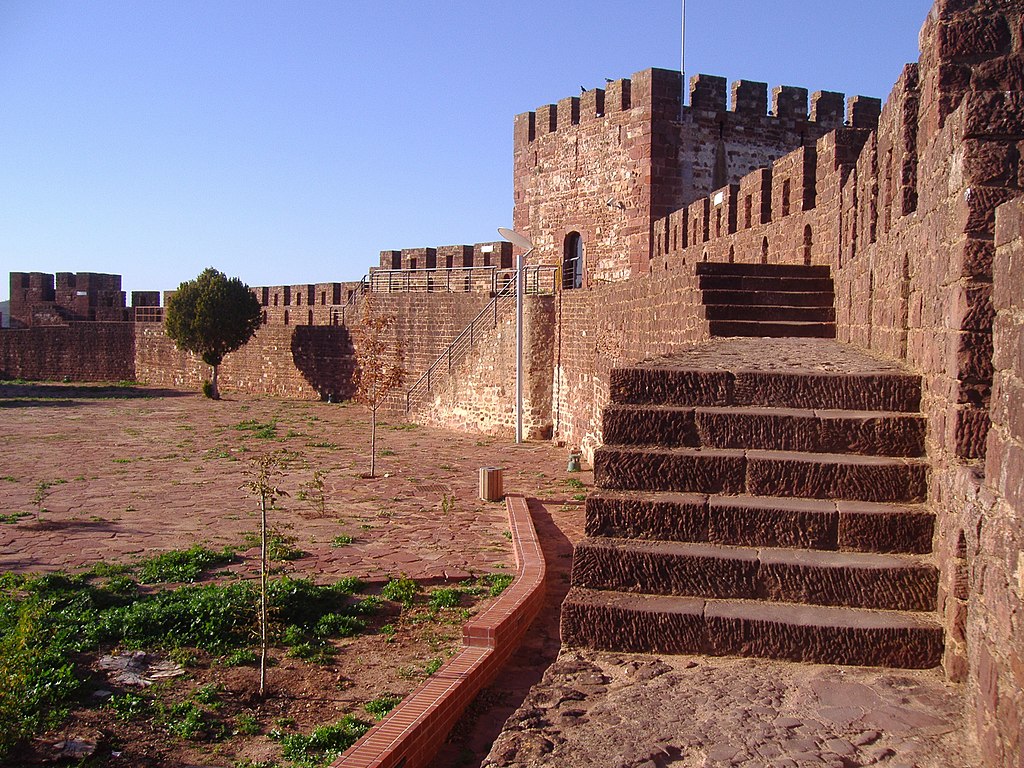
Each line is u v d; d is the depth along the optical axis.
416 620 10.68
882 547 6.05
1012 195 5.62
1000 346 4.74
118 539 14.22
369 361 22.14
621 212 30.28
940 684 5.26
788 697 5.11
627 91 30.05
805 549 6.12
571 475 21.19
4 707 7.43
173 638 9.82
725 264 13.80
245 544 13.93
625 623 5.76
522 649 9.88
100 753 7.39
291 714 8.26
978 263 5.66
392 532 15.04
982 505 4.82
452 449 25.56
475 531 15.16
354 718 8.05
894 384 6.85
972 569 4.97
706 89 29.81
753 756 4.46
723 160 30.11
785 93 31.12
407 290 36.22
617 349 20.50
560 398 27.17
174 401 40.19
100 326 52.16
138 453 24.09
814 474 6.36
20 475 20.42
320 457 23.75
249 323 42.59
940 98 6.76
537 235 33.69
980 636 4.64
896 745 4.57
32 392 44.88
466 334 30.23
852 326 10.85
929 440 6.41
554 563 13.21
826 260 14.01
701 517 6.22
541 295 27.62
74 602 10.63
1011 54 6.70
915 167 8.12
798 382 6.95
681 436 6.76
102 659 9.25
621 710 4.97
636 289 18.50
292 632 10.09
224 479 20.03
